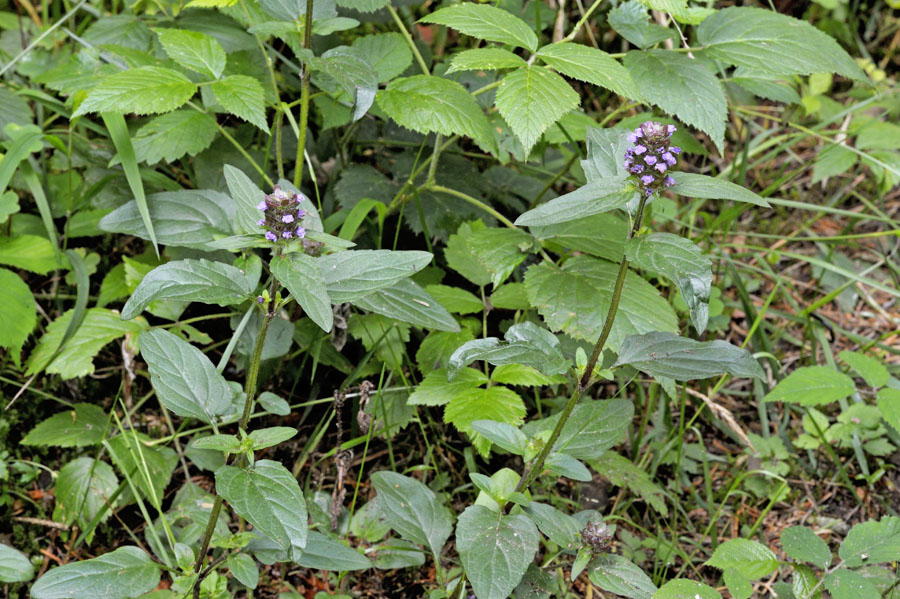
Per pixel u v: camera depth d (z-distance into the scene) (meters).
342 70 2.42
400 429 3.28
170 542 2.55
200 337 3.06
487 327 3.51
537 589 2.21
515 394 2.69
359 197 3.35
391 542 2.78
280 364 3.19
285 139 3.52
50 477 3.04
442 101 2.75
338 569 2.15
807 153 4.72
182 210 2.66
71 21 3.96
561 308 2.67
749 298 3.81
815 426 3.30
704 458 3.10
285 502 1.85
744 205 3.79
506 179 3.75
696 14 2.89
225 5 2.67
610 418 2.34
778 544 3.03
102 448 2.90
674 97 2.60
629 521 2.92
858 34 5.29
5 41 4.09
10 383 3.15
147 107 2.48
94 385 3.29
